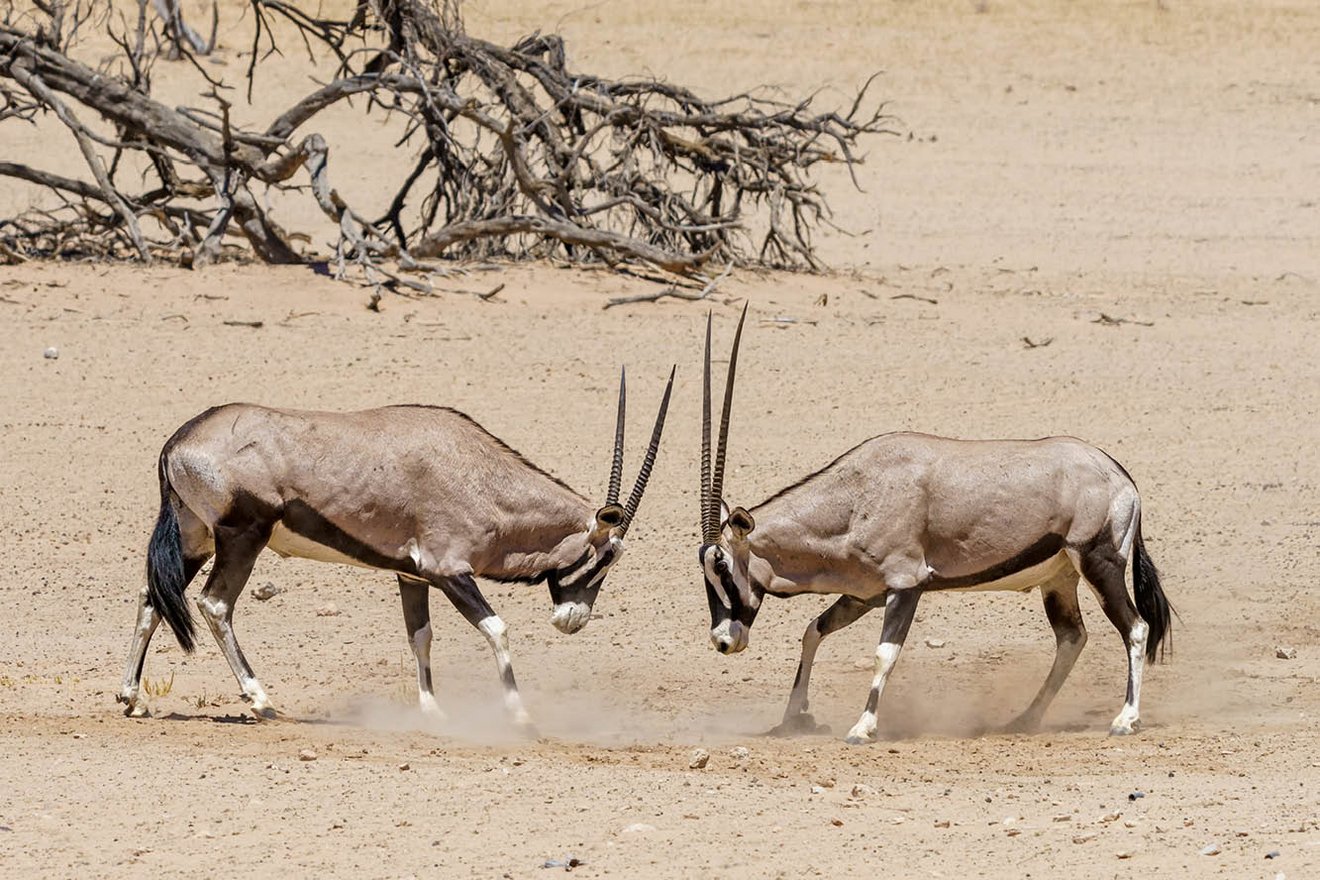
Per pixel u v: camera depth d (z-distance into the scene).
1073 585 34.28
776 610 44.06
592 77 94.12
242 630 41.12
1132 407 65.94
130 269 81.12
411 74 87.31
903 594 32.66
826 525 32.81
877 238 103.19
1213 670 38.22
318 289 79.25
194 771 27.34
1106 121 134.25
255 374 66.19
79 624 41.03
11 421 59.28
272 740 30.12
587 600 33.84
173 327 72.50
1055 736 32.47
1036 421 63.44
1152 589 33.53
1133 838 24.23
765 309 81.81
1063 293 88.81
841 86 140.75
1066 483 32.88
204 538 33.00
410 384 65.62
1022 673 38.28
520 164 85.56
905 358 73.19
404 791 26.44
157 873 22.44
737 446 58.94
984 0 167.50
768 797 26.48
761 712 35.00
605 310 79.56
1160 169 121.44
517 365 69.25
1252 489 55.03
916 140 127.38
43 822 24.48
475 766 28.36
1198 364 73.50
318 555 32.75
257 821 24.73
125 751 28.70
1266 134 131.38
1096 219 108.38
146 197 87.75
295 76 135.38
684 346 73.81
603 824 24.83
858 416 63.53
